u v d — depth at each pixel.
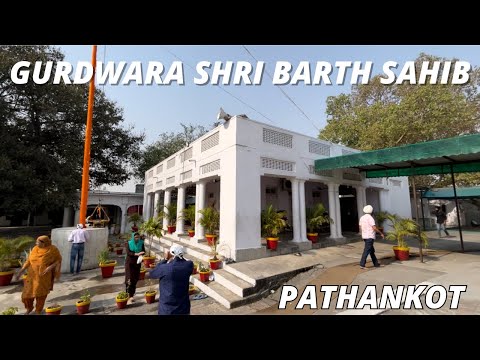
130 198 19.55
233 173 7.48
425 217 18.59
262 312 4.77
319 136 22.70
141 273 7.20
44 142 16.30
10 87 14.15
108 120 18.33
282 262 7.15
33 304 4.98
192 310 4.94
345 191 14.84
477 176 18.19
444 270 6.01
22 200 12.93
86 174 8.61
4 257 6.93
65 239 8.19
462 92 17.94
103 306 5.20
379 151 7.75
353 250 9.12
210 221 8.45
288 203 13.88
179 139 27.81
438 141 6.44
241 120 7.85
